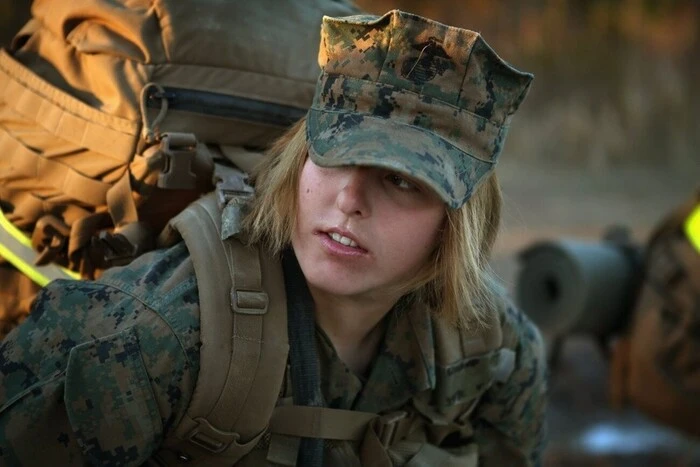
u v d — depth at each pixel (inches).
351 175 44.6
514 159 339.9
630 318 116.9
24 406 44.8
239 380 45.9
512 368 58.9
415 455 55.1
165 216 56.7
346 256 45.6
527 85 47.6
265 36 59.1
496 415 61.5
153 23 56.2
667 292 110.7
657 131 366.6
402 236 46.0
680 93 371.9
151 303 46.1
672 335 108.3
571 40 368.8
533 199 287.0
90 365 44.4
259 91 58.5
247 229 49.1
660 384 109.9
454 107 45.9
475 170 46.4
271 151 51.9
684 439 129.0
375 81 45.7
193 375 45.7
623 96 366.3
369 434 52.6
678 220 112.7
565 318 119.5
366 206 44.7
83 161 55.9
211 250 47.9
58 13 58.7
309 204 46.2
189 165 53.7
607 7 375.9
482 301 52.9
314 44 61.4
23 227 58.9
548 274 123.6
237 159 57.2
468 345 55.4
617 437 128.1
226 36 57.4
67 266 58.3
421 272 49.4
